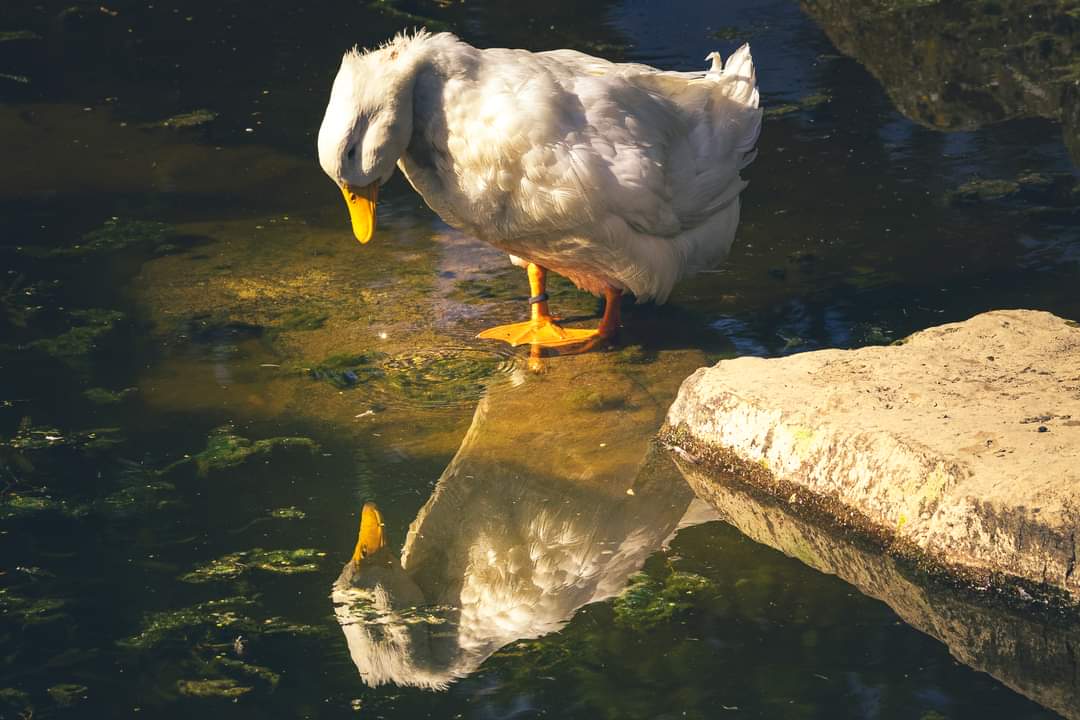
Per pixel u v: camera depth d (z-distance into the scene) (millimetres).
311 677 1932
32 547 2090
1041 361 2229
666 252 2416
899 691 1902
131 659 1949
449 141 2326
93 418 2314
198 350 2473
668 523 2148
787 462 2160
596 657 1956
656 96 2416
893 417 2137
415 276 2674
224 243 2764
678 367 2424
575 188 2316
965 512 2021
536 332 2508
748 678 1923
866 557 2086
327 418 2324
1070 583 1969
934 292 2551
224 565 2072
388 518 2148
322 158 2334
